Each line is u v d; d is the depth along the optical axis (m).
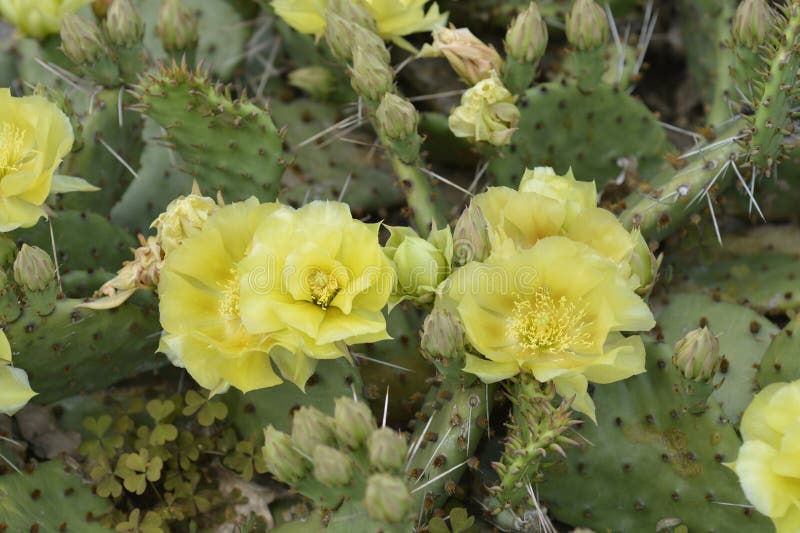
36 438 0.68
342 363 0.63
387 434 0.53
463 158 0.77
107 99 0.67
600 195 0.71
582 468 0.62
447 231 0.60
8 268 0.62
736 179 0.69
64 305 0.61
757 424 0.58
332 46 0.65
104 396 0.69
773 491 0.56
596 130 0.70
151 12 0.77
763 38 0.65
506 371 0.58
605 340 0.58
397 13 0.67
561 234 0.61
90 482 0.65
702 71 0.76
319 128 0.77
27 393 0.60
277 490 0.67
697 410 0.60
